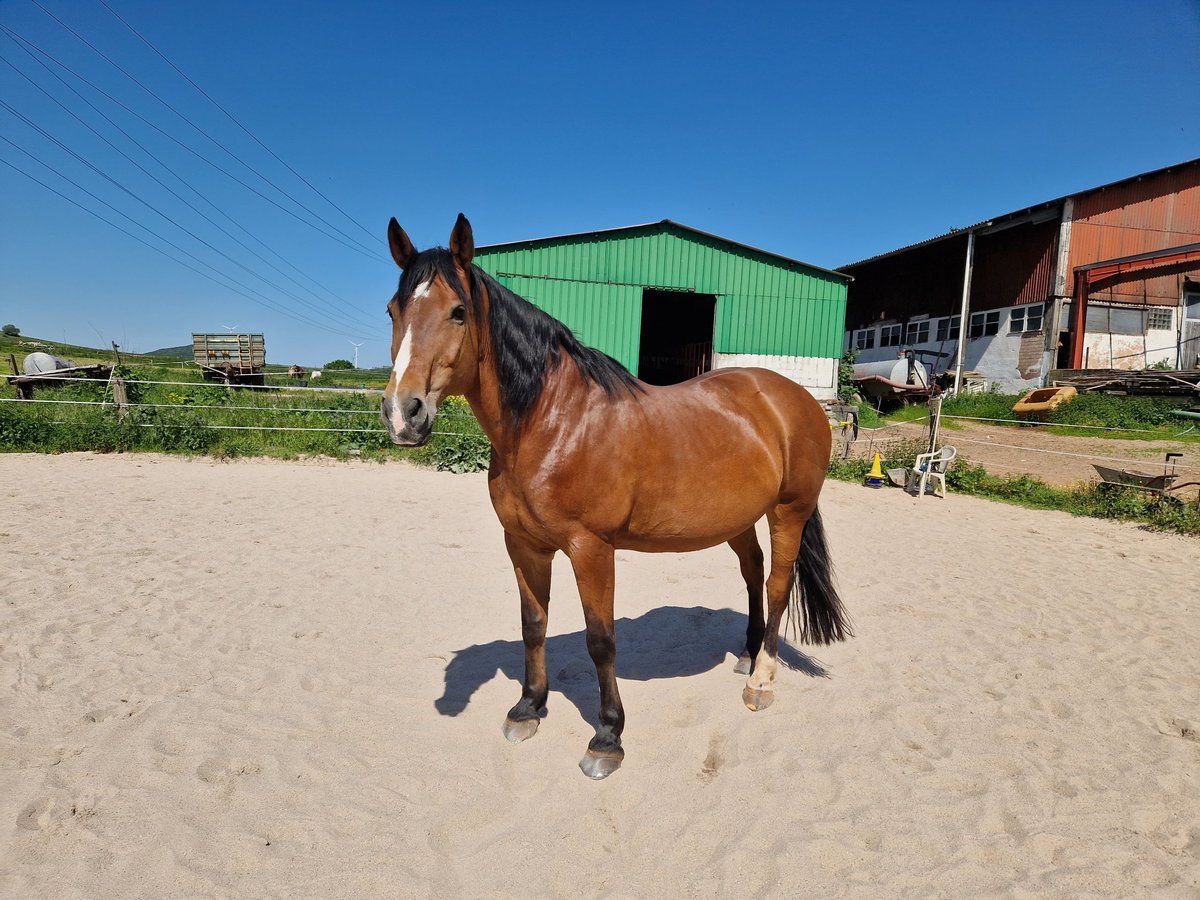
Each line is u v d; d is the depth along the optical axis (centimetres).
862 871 204
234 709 296
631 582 510
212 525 617
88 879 196
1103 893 196
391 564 524
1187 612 456
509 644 382
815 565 330
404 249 228
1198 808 238
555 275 1670
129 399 1255
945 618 434
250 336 1977
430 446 1055
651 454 248
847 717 299
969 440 1343
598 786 248
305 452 1066
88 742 266
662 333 2911
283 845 213
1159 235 1994
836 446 1361
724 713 300
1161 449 1266
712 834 221
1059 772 258
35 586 436
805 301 1775
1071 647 388
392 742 275
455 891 197
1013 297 2106
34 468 877
